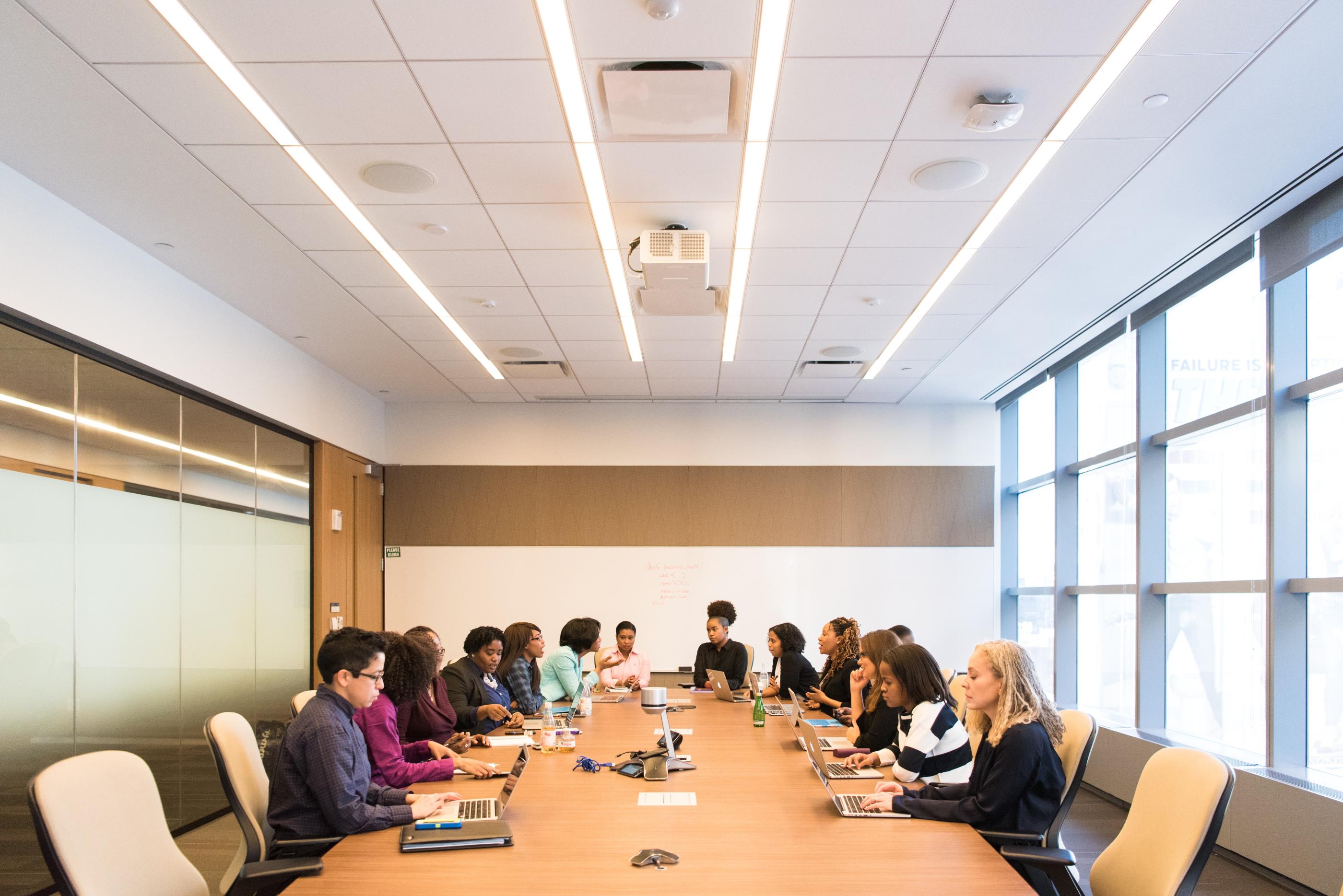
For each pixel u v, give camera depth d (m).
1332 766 4.64
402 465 9.41
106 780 2.39
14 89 3.37
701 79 3.29
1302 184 4.32
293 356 7.14
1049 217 4.69
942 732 3.56
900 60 3.24
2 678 4.03
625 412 9.46
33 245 4.17
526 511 9.35
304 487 7.56
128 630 5.01
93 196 4.32
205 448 5.90
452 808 3.07
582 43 3.13
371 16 2.96
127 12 2.92
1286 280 4.85
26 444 4.19
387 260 5.25
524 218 4.64
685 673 9.16
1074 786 3.14
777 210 4.57
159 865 2.47
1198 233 4.94
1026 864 2.85
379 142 3.82
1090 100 3.52
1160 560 6.38
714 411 9.46
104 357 4.81
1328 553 4.71
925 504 9.38
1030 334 6.95
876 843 2.74
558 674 6.30
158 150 3.87
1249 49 3.18
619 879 2.40
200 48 3.12
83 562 4.62
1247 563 5.41
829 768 3.88
